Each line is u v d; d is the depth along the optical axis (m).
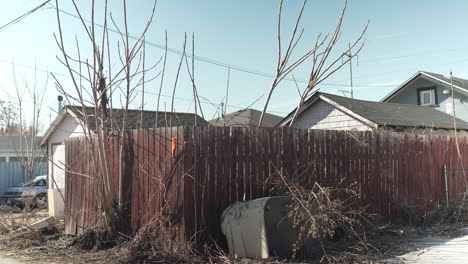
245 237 6.17
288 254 6.12
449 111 23.78
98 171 7.79
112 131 8.04
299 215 6.06
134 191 7.43
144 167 7.23
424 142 10.08
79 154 8.59
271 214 6.04
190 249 6.24
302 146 7.60
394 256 6.45
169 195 6.62
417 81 25.52
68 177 8.95
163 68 8.49
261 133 7.13
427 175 10.04
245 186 6.89
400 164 9.38
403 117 18.06
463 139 11.29
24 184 18.89
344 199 7.98
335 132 8.16
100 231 7.40
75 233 8.46
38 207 14.96
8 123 32.47
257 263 5.80
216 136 6.71
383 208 8.85
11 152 29.66
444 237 7.90
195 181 6.46
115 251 6.89
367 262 6.06
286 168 7.32
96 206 7.88
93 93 7.43
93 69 7.42
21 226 8.85
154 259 6.21
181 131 6.49
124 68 7.62
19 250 7.55
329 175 7.91
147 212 7.07
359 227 7.62
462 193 10.68
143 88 8.14
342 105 17.06
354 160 8.41
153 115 18.17
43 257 6.95
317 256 6.28
